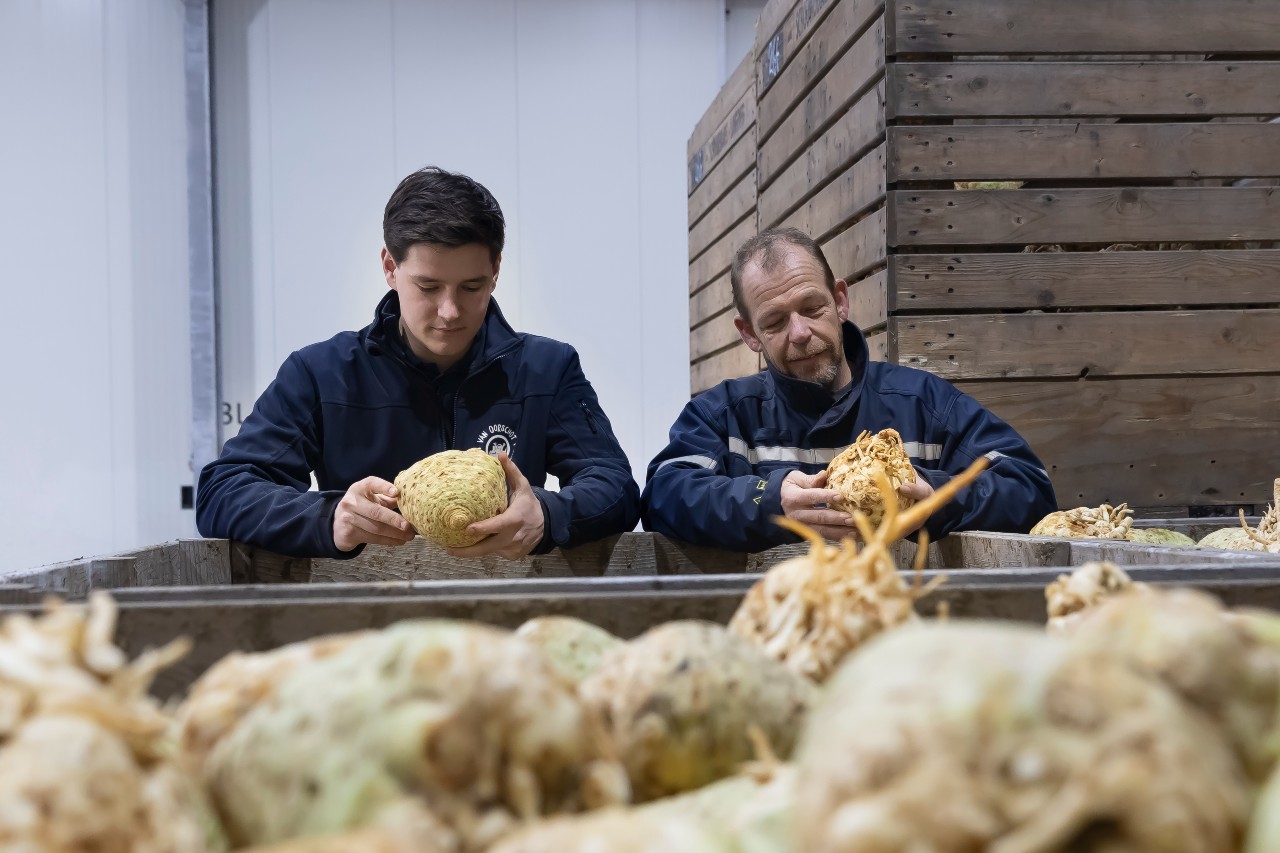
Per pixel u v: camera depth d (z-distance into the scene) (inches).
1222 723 16.3
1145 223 111.0
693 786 22.4
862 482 74.8
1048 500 92.1
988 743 13.5
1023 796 13.1
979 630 15.3
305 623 31.9
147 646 31.5
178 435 238.4
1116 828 12.9
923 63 109.4
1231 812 13.3
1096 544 55.5
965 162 109.4
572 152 253.1
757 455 100.5
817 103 129.4
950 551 77.4
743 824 17.5
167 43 237.1
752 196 160.2
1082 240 110.1
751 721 22.6
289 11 245.0
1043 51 110.6
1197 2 111.9
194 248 236.7
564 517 80.7
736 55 259.0
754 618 28.1
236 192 243.0
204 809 18.8
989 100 110.1
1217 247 112.2
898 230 108.4
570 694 18.2
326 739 17.5
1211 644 16.9
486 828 16.7
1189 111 112.0
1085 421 110.1
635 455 253.8
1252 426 112.0
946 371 108.6
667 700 22.5
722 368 178.7
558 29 253.0
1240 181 119.2
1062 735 13.4
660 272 255.3
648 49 255.0
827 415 98.8
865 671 15.2
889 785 13.4
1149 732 13.4
